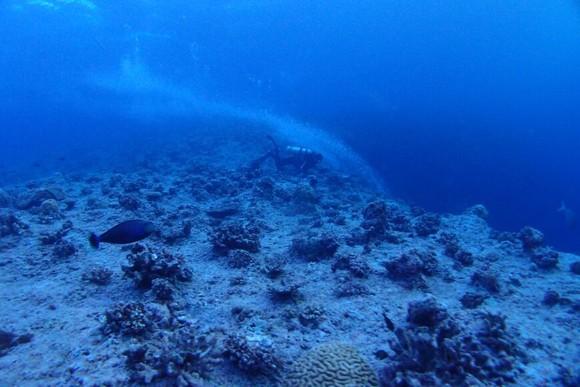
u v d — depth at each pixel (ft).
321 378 12.77
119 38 180.24
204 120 144.36
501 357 14.82
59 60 197.26
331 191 52.80
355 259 24.07
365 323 18.08
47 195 41.22
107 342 15.44
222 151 80.18
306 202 38.83
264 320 18.16
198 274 23.59
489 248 29.96
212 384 13.65
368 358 15.31
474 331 16.51
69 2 135.95
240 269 24.41
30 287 21.88
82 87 240.94
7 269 24.48
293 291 20.29
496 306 20.11
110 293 20.99
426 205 68.49
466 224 36.83
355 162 83.46
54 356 14.82
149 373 13.09
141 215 36.29
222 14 214.90
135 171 66.64
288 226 34.76
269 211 39.27
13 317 18.31
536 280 23.90
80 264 25.25
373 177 76.28
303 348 16.11
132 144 110.01
